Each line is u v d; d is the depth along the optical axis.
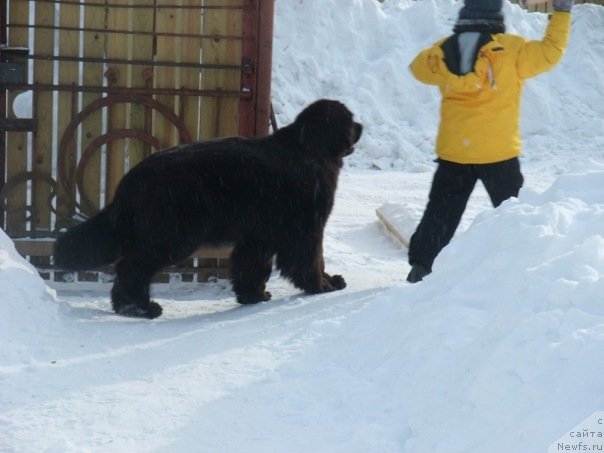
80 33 12.92
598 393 5.57
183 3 13.02
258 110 13.24
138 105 13.09
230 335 10.06
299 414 7.58
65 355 9.35
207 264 13.42
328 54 31.75
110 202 12.16
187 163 11.40
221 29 13.09
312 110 12.07
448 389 6.87
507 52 11.10
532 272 7.22
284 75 30.58
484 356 6.73
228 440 7.15
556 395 5.73
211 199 11.47
